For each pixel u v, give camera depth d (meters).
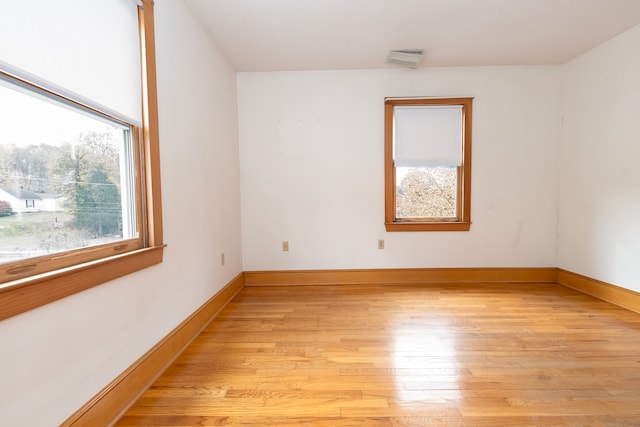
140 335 1.58
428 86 3.36
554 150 3.38
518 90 3.34
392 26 2.51
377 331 2.25
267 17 2.34
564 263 3.33
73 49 1.17
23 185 1.04
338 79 3.37
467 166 3.37
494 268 3.46
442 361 1.83
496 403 1.45
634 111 2.54
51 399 1.07
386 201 3.42
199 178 2.30
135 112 1.57
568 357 1.86
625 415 1.36
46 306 1.05
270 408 1.43
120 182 1.54
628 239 2.61
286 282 3.49
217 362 1.84
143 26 1.59
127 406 1.44
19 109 1.02
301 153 3.42
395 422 1.34
